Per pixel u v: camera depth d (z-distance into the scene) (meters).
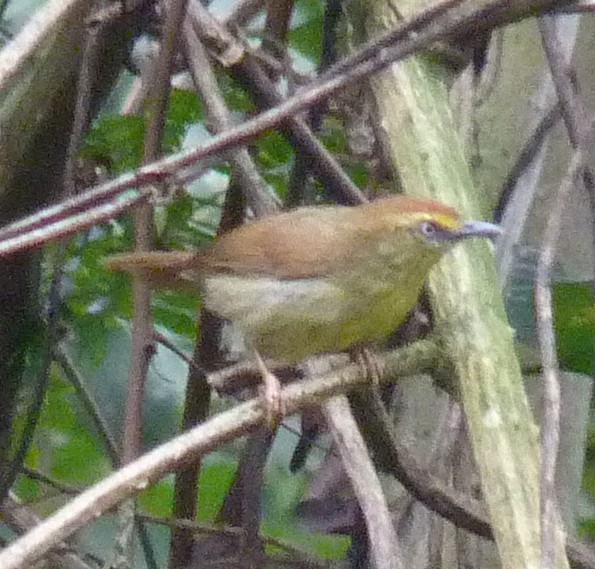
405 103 7.07
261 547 8.30
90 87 7.56
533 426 5.79
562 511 8.41
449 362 6.31
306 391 6.20
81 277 9.22
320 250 8.43
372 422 6.86
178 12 7.01
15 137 7.42
